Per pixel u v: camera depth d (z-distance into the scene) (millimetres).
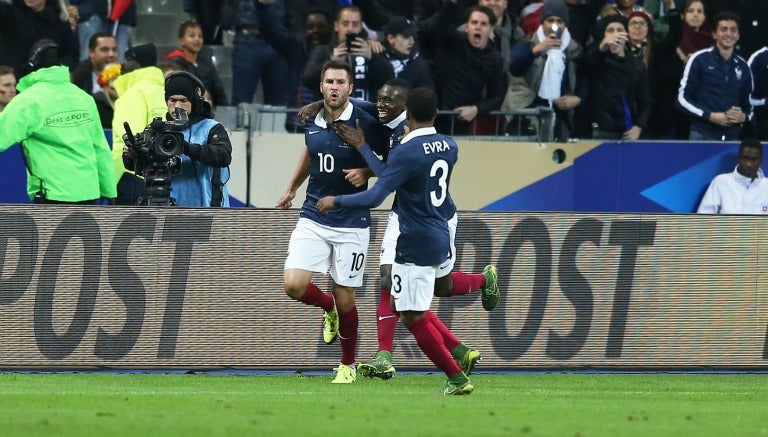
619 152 47719
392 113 31812
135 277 36344
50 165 38938
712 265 38000
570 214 37625
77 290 36156
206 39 58156
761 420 25703
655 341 37781
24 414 24578
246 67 51250
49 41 39438
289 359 36688
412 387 32375
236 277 36594
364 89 45875
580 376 36500
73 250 36156
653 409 27672
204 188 38469
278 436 21984
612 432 23234
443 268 30781
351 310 33219
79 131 39250
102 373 35781
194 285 36500
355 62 45656
